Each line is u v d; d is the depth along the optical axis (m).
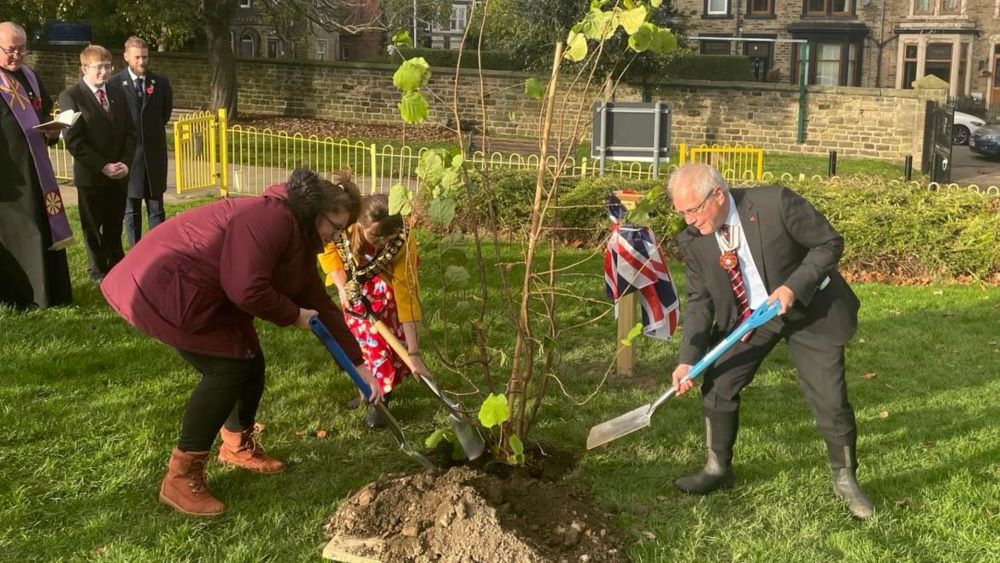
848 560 3.87
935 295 8.49
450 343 6.34
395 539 3.81
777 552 3.92
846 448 4.23
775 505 4.30
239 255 3.85
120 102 7.21
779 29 33.78
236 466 4.56
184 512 4.10
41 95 6.67
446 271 4.44
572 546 3.84
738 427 4.82
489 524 3.75
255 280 3.83
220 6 21.70
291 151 17.62
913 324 7.46
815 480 4.55
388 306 4.94
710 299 4.29
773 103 22.86
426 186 4.25
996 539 4.01
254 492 4.35
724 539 4.02
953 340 7.05
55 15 20.45
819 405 4.19
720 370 4.31
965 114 28.73
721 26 34.12
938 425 5.32
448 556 3.70
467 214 9.85
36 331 6.20
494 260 8.81
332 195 3.99
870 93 22.00
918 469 4.71
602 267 8.84
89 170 7.09
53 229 6.54
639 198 5.89
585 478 4.56
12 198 6.47
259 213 3.90
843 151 22.58
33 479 4.33
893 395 5.84
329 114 24.41
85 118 7.02
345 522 3.97
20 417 4.93
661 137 11.09
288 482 4.45
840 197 9.72
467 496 3.88
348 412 5.30
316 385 5.65
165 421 4.99
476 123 23.02
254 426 4.86
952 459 4.82
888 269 9.31
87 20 26.12
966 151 27.02
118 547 3.81
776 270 4.05
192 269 3.91
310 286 4.35
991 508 4.29
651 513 4.24
